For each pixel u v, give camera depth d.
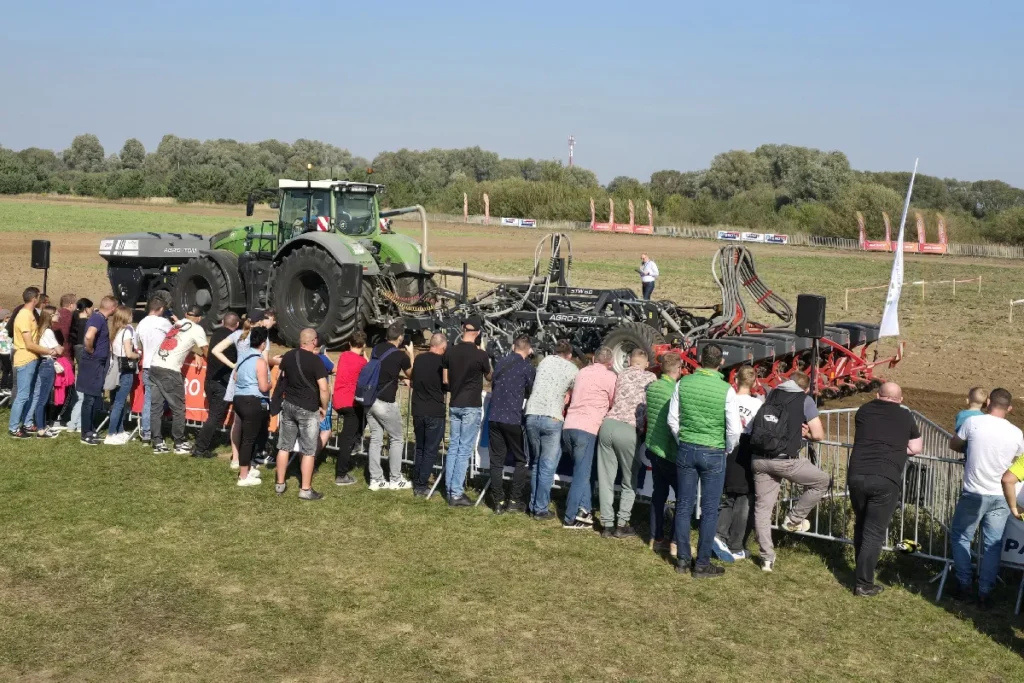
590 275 31.83
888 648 6.06
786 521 7.63
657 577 7.06
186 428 10.69
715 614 6.47
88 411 9.96
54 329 10.52
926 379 15.34
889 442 6.81
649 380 7.89
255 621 6.11
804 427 7.63
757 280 14.66
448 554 7.34
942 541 7.77
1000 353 17.77
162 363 9.61
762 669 5.72
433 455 8.62
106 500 8.30
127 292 18.17
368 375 8.66
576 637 6.04
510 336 14.40
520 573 7.02
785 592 6.89
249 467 8.88
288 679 5.40
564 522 8.05
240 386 8.79
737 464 7.36
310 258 15.38
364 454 9.85
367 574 6.90
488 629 6.10
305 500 8.49
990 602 6.74
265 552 7.25
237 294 16.47
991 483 6.67
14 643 5.71
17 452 9.66
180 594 6.46
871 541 6.81
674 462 7.42
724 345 12.12
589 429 7.88
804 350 13.35
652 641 6.03
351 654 5.71
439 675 5.50
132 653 5.64
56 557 7.01
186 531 7.63
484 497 8.80
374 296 15.64
